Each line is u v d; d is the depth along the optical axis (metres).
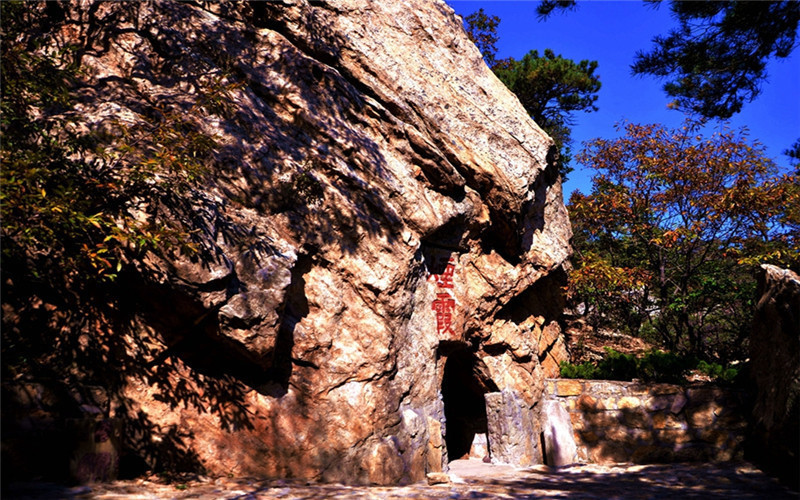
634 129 14.04
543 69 20.08
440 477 7.15
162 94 7.07
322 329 7.18
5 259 5.66
